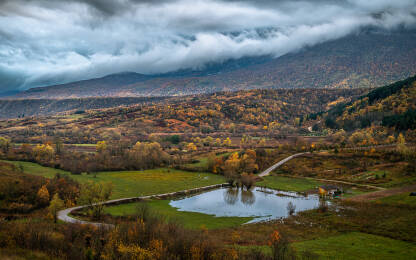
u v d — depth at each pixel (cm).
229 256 3738
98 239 3816
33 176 10150
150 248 3459
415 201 7362
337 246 5003
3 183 8569
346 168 14788
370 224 6281
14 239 3400
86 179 12531
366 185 11850
